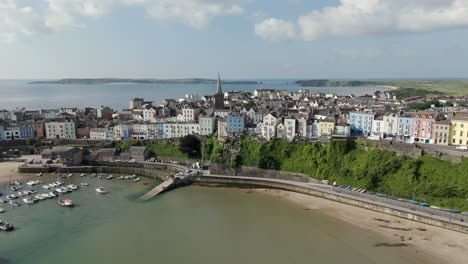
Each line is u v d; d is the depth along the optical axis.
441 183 105.38
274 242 84.69
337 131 161.12
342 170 127.50
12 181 136.50
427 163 113.12
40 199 114.44
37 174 147.12
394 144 125.06
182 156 167.00
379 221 96.44
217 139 167.12
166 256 77.88
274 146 145.62
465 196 100.06
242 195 122.56
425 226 92.38
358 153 130.62
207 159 160.75
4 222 94.06
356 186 120.06
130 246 82.69
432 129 138.38
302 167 137.50
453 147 117.81
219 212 105.25
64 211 105.12
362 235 87.88
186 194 123.81
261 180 133.62
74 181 138.75
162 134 195.50
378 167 119.38
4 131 188.00
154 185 133.88
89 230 91.50
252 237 87.56
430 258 76.06
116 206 110.00
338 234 88.69
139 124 195.12
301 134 164.75
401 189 110.81
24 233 89.56
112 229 92.25
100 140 185.25
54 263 75.19
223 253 79.19
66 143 184.88
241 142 150.62
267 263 74.69
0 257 77.62
